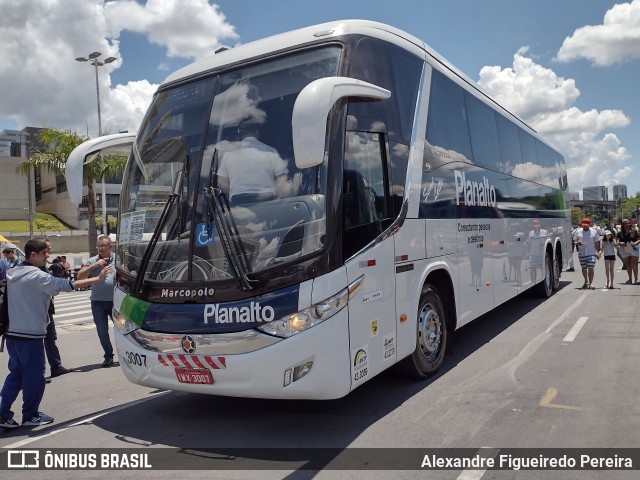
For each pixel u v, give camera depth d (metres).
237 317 4.44
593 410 5.20
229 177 4.89
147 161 5.50
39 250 5.62
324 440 4.73
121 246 5.42
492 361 7.11
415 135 6.05
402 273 5.55
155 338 4.82
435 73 6.87
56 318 15.21
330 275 4.46
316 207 4.54
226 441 4.85
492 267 8.46
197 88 5.57
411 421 5.07
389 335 5.26
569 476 3.91
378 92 4.93
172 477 4.21
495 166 8.98
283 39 5.42
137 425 5.43
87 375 7.78
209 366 4.55
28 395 5.57
